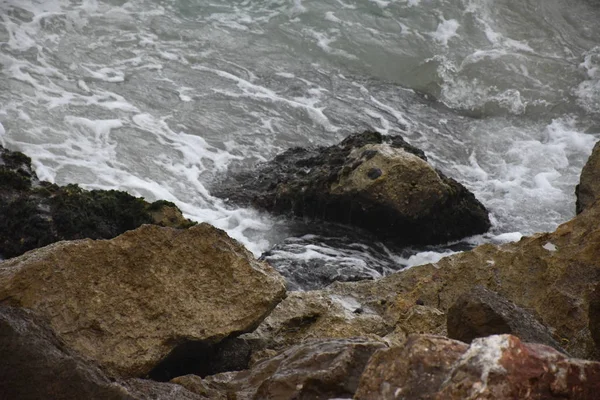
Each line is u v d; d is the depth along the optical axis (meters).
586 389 11.93
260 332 21.58
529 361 11.84
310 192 32.56
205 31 45.56
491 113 43.53
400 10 48.75
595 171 28.72
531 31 48.50
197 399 16.44
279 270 29.70
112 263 19.23
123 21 45.03
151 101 39.81
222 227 32.75
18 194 28.59
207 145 37.69
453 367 11.97
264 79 43.03
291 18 47.47
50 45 42.12
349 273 29.92
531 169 39.12
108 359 18.41
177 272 19.56
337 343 16.92
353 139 34.88
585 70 46.03
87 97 39.12
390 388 12.49
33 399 15.19
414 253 32.25
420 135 40.81
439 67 45.56
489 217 35.38
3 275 18.55
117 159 35.69
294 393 15.59
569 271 22.16
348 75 44.62
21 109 37.28
